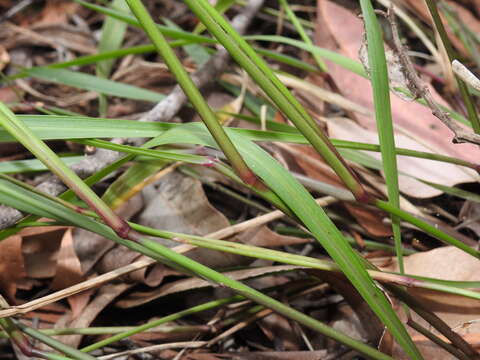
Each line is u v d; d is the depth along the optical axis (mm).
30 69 616
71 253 494
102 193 565
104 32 740
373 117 546
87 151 488
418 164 521
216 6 634
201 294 509
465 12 634
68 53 810
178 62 343
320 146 365
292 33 818
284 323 491
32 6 914
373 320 454
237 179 408
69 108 715
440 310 438
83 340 491
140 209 532
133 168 495
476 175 508
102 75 724
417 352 390
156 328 473
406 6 666
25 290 521
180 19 874
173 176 543
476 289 439
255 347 497
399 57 392
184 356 479
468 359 411
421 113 543
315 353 471
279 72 595
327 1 681
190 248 463
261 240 497
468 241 496
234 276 477
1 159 630
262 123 539
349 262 378
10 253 483
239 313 488
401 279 393
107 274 437
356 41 649
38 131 401
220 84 683
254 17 759
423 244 510
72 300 495
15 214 445
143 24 338
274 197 391
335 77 627
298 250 536
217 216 516
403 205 516
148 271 501
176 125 422
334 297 500
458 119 514
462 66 365
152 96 614
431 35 681
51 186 469
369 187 534
